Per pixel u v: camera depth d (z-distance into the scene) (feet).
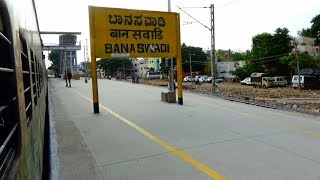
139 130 33.63
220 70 335.67
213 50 104.73
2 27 6.40
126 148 26.61
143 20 50.57
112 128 34.78
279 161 22.80
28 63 10.70
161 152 25.38
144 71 446.19
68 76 112.47
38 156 12.06
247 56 271.69
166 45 52.90
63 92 86.33
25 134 7.75
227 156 24.14
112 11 48.19
